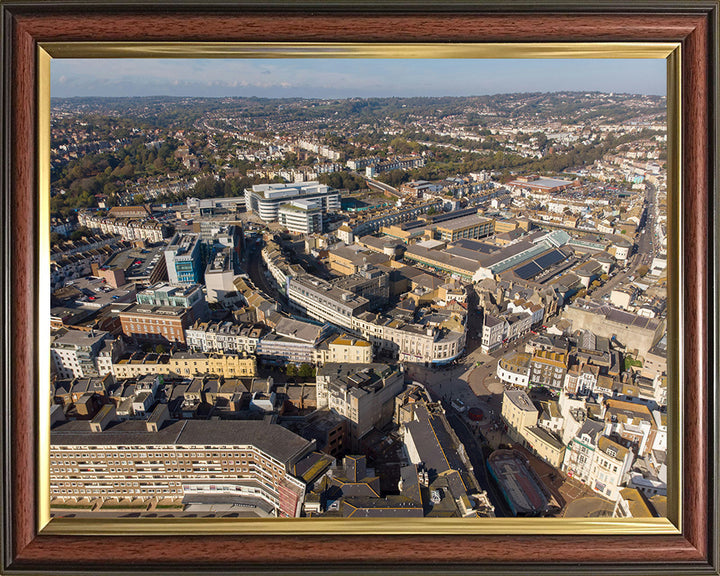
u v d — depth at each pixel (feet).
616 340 451.12
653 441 309.22
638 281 503.20
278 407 371.76
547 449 336.49
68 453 298.97
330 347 449.89
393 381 377.50
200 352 474.08
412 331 482.69
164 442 301.22
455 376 460.14
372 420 363.76
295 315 540.52
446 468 282.97
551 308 561.84
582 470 315.37
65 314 476.95
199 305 532.73
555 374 415.85
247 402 368.68
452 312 530.27
